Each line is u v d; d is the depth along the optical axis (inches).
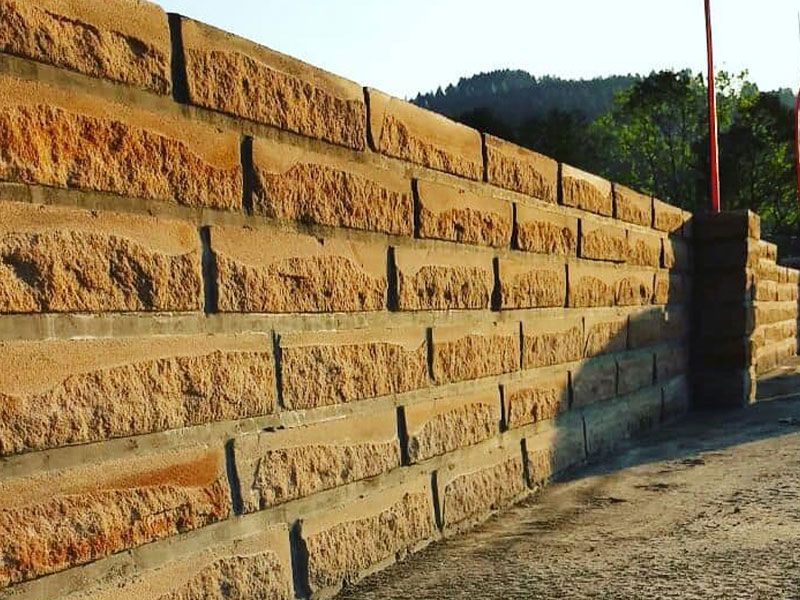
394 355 152.6
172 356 107.1
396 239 154.3
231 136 118.0
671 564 142.6
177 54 109.9
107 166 99.4
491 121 1737.2
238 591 116.3
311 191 132.5
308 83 132.7
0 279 87.0
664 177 1686.8
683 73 1617.9
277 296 124.8
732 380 339.9
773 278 556.1
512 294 195.9
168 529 105.7
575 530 169.5
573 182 230.8
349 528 138.9
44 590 90.7
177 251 108.5
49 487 91.3
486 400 184.9
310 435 131.0
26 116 90.4
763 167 1604.3
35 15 91.6
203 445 111.7
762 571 136.2
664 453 250.4
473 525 176.6
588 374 240.4
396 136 154.3
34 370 90.0
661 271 306.8
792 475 211.2
